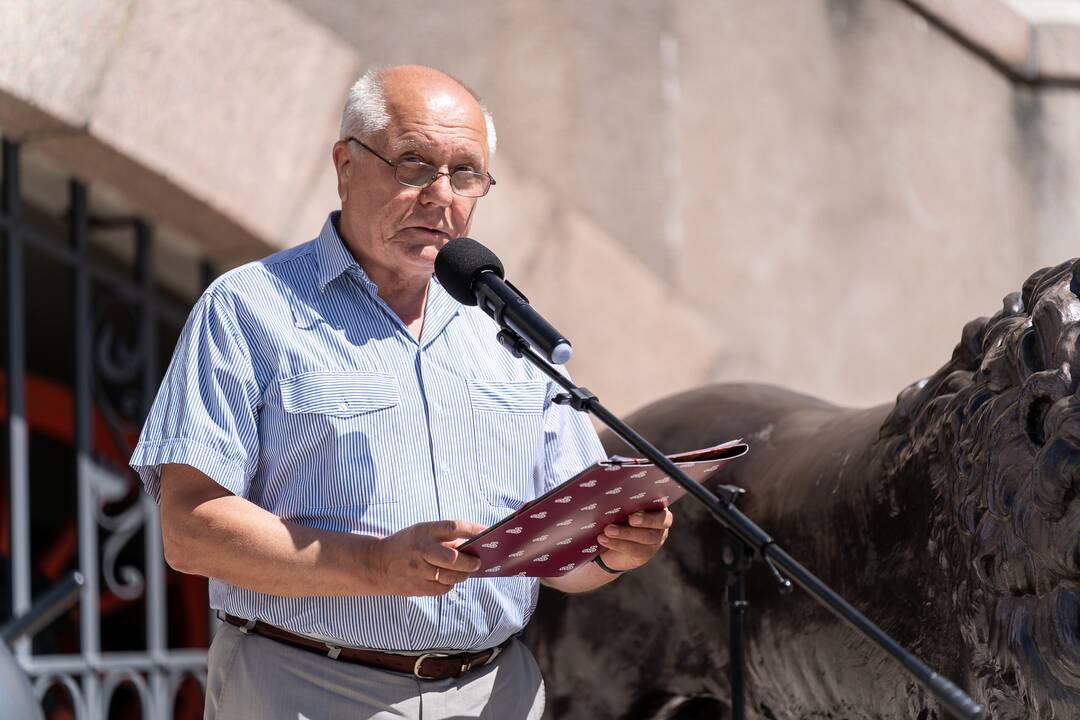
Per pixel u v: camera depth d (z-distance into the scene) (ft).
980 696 16.12
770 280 39.91
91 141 32.53
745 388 23.31
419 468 17.89
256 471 17.89
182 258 38.34
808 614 18.66
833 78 41.34
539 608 22.77
